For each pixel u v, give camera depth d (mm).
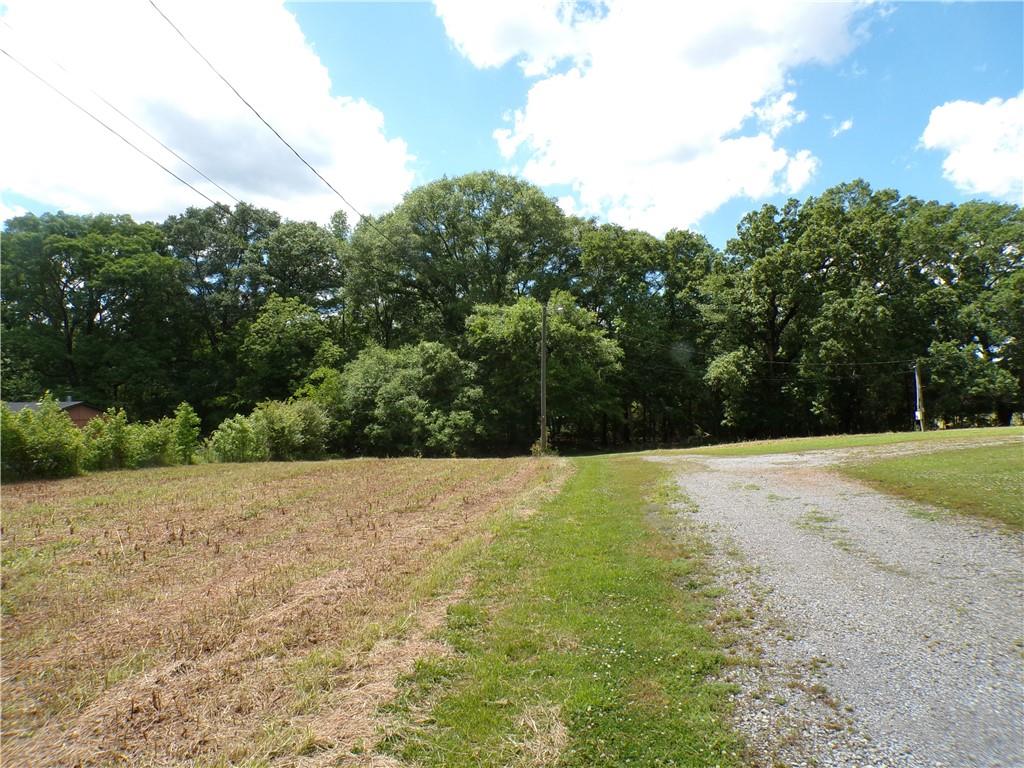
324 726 3119
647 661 3924
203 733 3092
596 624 4535
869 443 19484
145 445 18156
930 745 2926
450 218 39188
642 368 41250
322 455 25109
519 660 3924
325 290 48375
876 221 37688
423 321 42812
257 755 2852
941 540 6797
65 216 39625
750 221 42688
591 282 41500
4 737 3111
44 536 7941
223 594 5398
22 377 38125
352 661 3881
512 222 38438
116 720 3246
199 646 4211
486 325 34781
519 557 6402
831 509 8820
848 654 3988
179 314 42719
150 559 6723
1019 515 7594
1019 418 37531
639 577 5727
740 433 43312
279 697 3447
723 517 8531
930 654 3943
